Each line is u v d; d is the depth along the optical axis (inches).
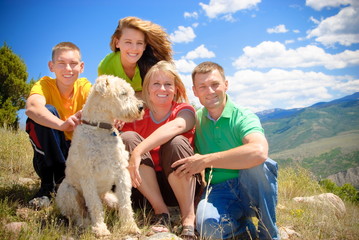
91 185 54.7
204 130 63.2
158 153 63.5
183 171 55.1
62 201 57.9
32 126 67.1
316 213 71.5
